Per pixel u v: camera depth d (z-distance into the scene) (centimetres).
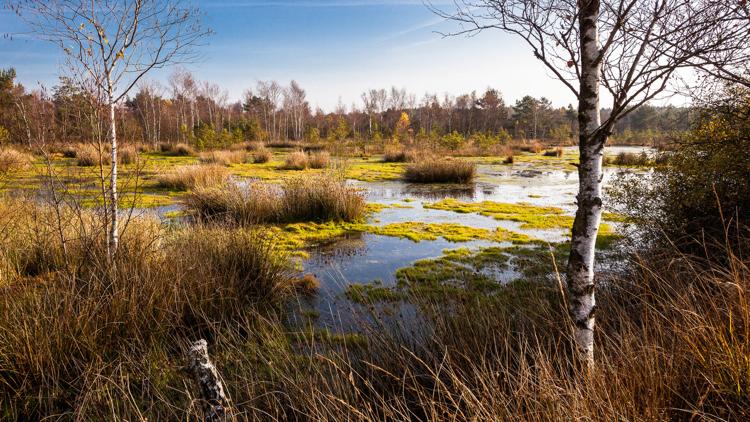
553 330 302
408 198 1305
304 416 255
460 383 216
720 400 204
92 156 1333
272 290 478
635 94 203
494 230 865
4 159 755
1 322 316
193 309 395
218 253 501
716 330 227
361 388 281
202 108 5659
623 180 557
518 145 4100
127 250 460
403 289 521
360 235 834
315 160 2050
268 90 5647
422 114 6656
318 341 375
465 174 1709
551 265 599
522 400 221
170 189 1342
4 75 2228
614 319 319
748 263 312
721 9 207
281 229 880
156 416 267
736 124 441
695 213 471
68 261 449
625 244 573
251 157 2541
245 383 288
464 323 327
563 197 1320
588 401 196
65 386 301
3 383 288
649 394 204
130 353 329
